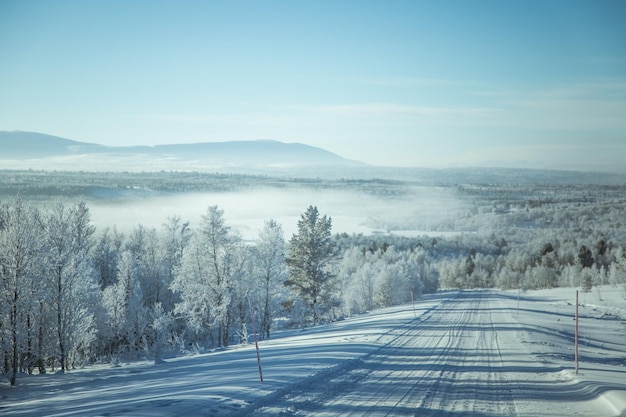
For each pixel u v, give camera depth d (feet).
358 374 59.21
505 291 444.55
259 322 155.94
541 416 40.52
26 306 105.09
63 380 81.82
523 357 76.59
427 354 78.07
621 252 496.23
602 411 42.09
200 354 105.60
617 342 131.34
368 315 190.08
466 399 46.55
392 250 493.77
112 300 160.04
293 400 45.11
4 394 68.64
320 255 185.57
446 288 564.71
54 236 120.67
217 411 40.32
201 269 148.05
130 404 44.29
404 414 40.83
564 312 209.77
